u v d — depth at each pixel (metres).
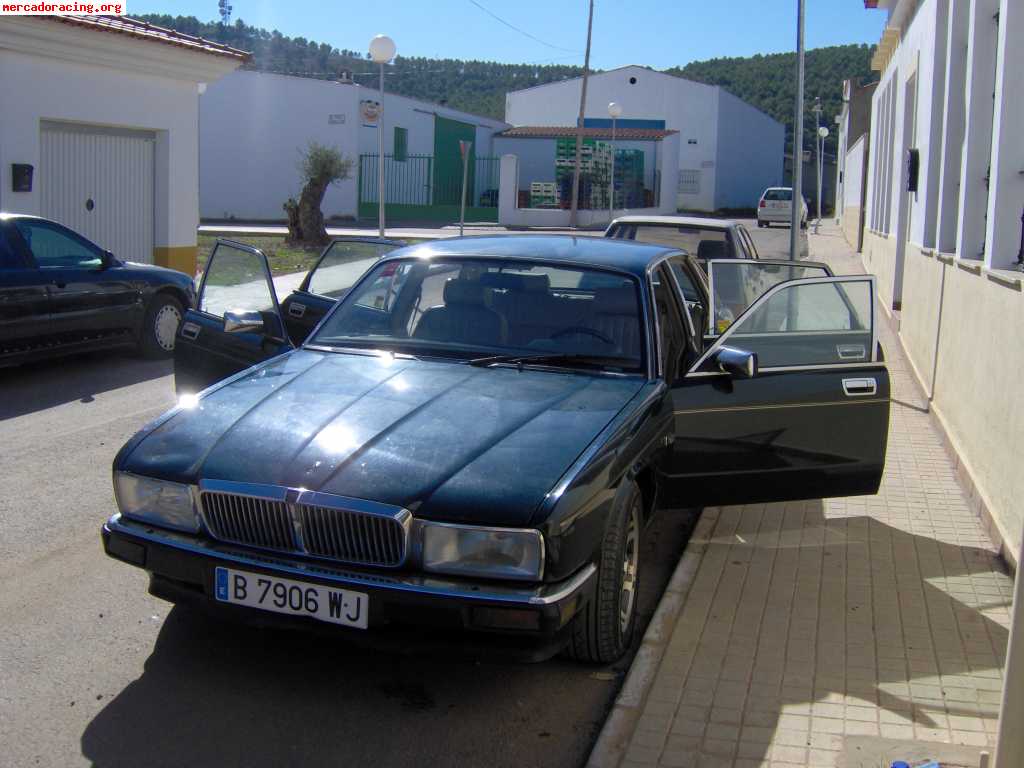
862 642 4.43
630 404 4.42
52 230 9.77
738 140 59.38
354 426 4.04
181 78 15.82
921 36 11.70
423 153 45.00
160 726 3.71
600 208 44.34
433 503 3.59
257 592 3.70
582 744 3.71
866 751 3.53
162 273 10.94
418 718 3.83
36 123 13.60
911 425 8.47
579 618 4.00
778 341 5.38
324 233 26.44
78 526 5.69
